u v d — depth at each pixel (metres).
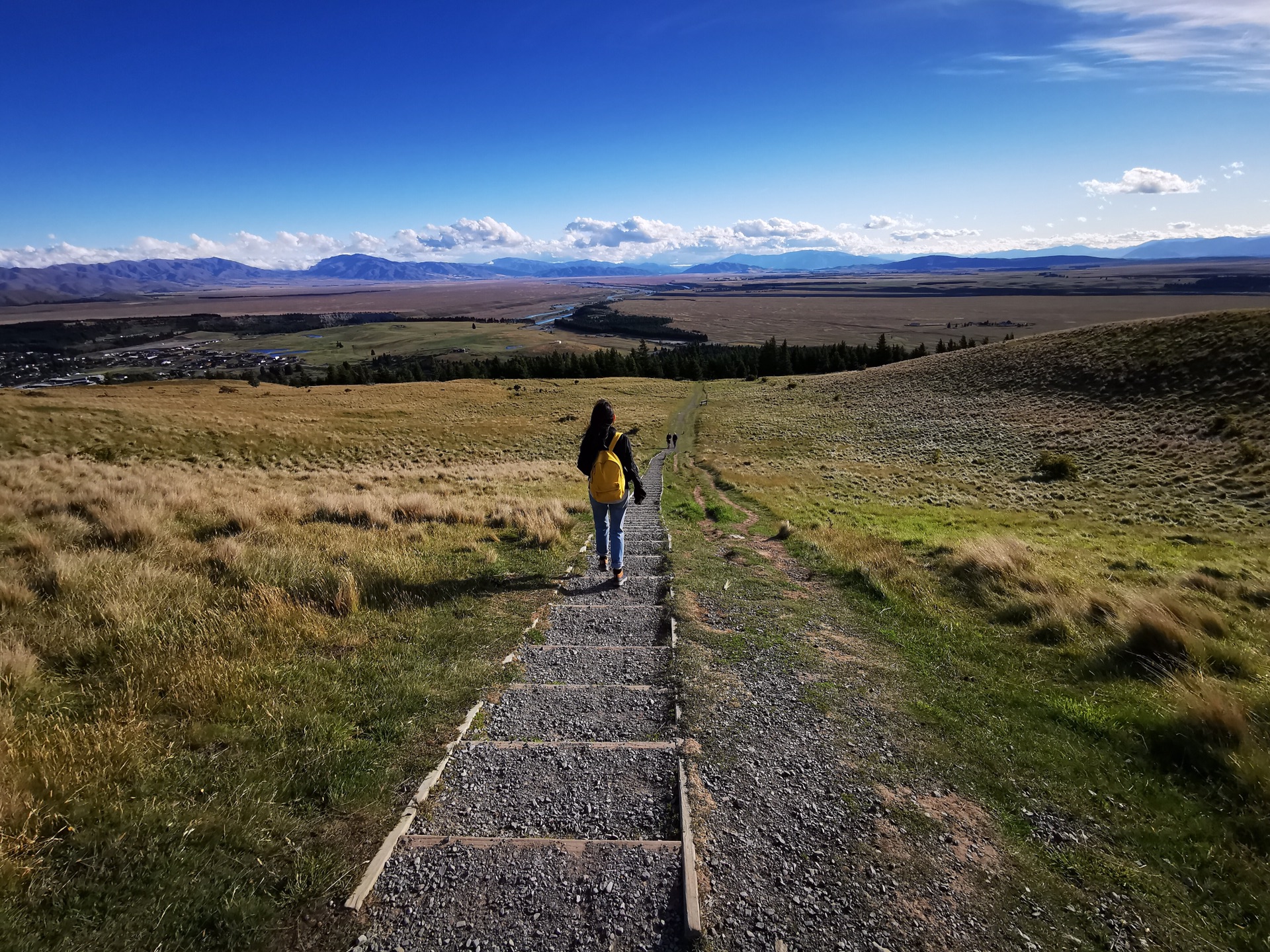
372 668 4.47
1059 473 33.12
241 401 54.88
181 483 12.30
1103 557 12.14
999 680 4.91
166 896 2.43
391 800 3.13
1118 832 3.07
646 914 2.48
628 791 3.29
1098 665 5.08
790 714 4.21
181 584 5.62
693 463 37.19
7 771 2.83
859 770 3.56
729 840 2.92
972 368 62.62
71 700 3.65
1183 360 46.25
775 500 19.78
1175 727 3.82
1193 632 5.36
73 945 2.20
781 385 77.94
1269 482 27.81
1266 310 47.66
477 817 3.04
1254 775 3.27
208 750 3.32
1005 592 7.23
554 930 2.40
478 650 5.05
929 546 10.57
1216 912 2.58
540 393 71.69
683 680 4.61
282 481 17.22
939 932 2.46
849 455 42.53
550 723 3.99
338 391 69.62
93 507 8.64
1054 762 3.68
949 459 39.50
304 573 6.17
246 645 4.49
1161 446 36.34
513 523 10.52
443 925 2.41
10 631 4.31
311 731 3.56
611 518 7.09
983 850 2.93
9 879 2.36
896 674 4.96
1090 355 54.06
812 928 2.45
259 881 2.56
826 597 7.19
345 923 2.41
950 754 3.76
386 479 19.81
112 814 2.75
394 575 6.40
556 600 6.58
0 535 6.97
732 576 7.90
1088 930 2.49
